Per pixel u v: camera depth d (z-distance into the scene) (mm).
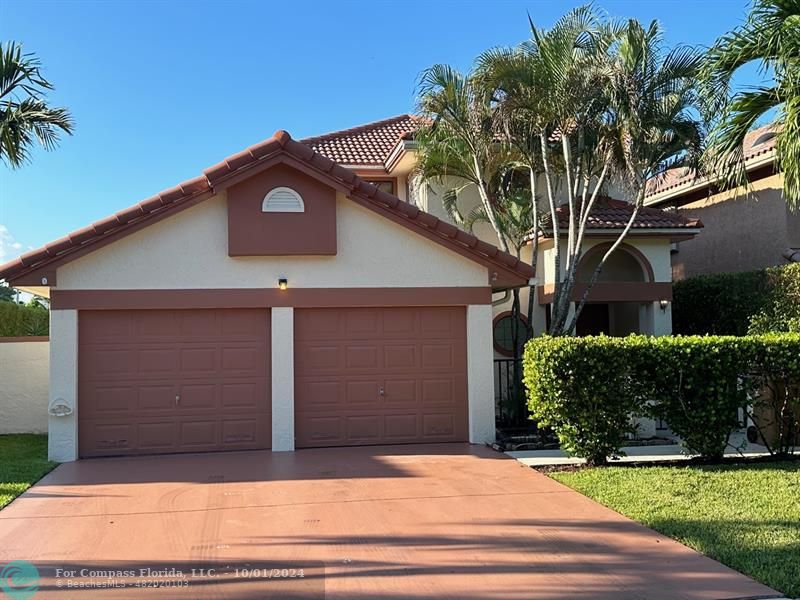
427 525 7723
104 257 12109
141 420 12227
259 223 12406
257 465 11133
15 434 15438
